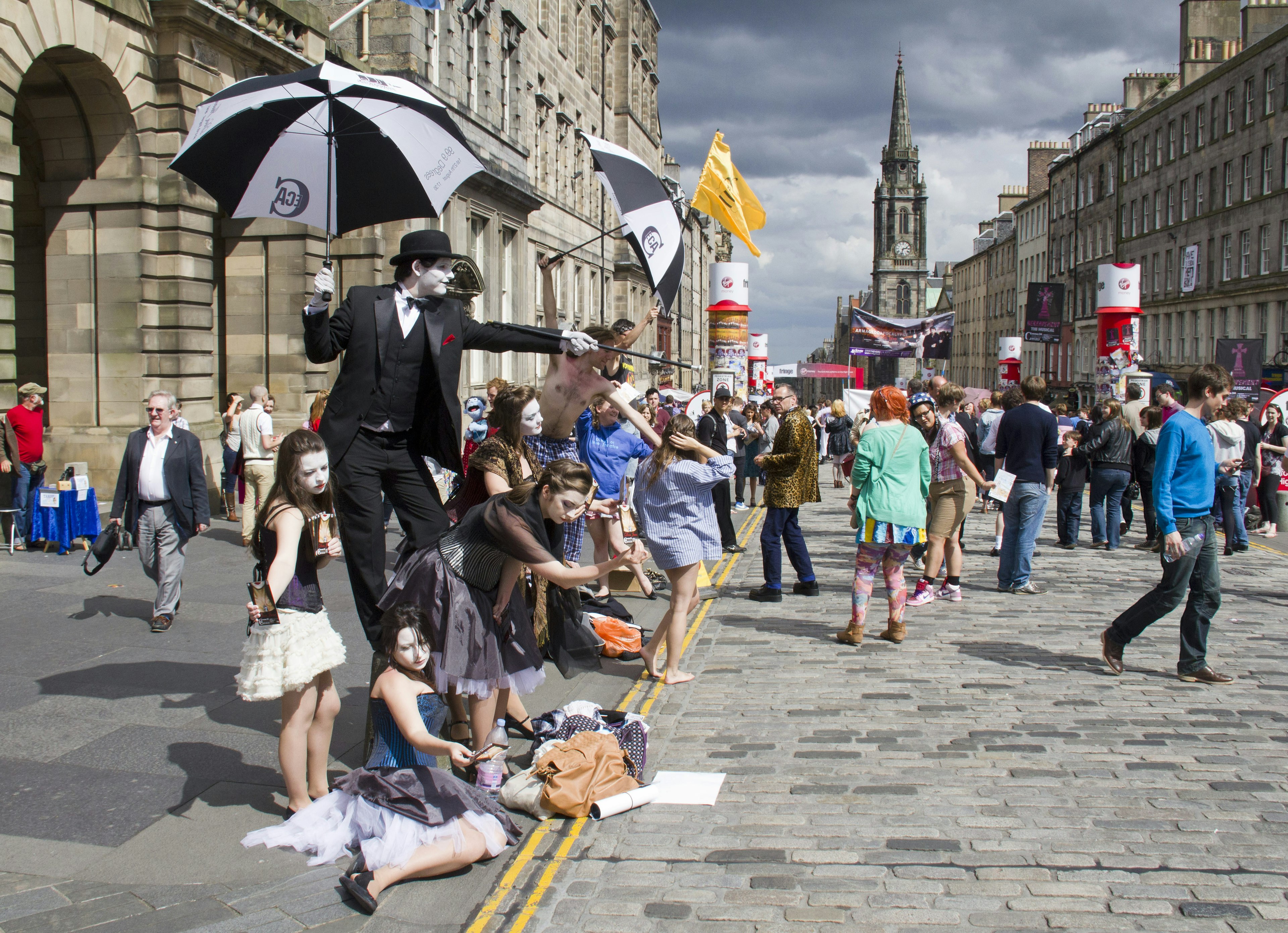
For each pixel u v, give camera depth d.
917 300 131.62
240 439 13.71
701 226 68.12
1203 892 3.85
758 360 28.69
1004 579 10.34
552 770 4.70
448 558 4.63
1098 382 21.36
